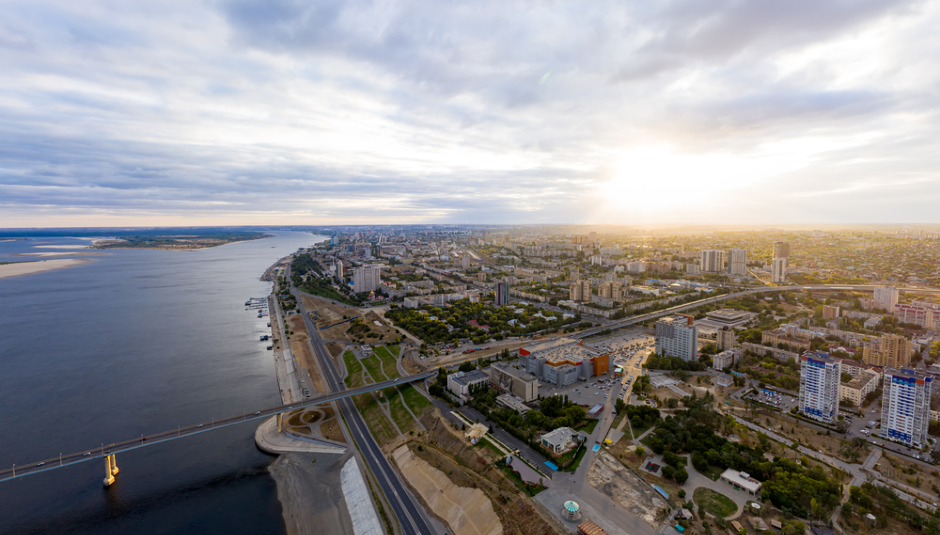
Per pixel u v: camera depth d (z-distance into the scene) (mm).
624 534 195000
